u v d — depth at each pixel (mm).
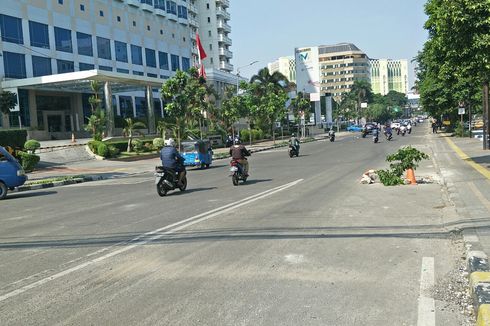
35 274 6242
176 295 5191
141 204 12828
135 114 68938
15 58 51094
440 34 13461
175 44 81938
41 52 54281
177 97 40656
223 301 4957
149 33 74812
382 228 8289
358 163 23078
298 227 8539
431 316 4438
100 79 47062
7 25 50219
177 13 82188
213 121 56875
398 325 4262
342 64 192000
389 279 5516
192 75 51469
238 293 5180
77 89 55875
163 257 6801
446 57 14492
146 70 73625
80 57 60094
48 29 55438
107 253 7180
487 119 25703
